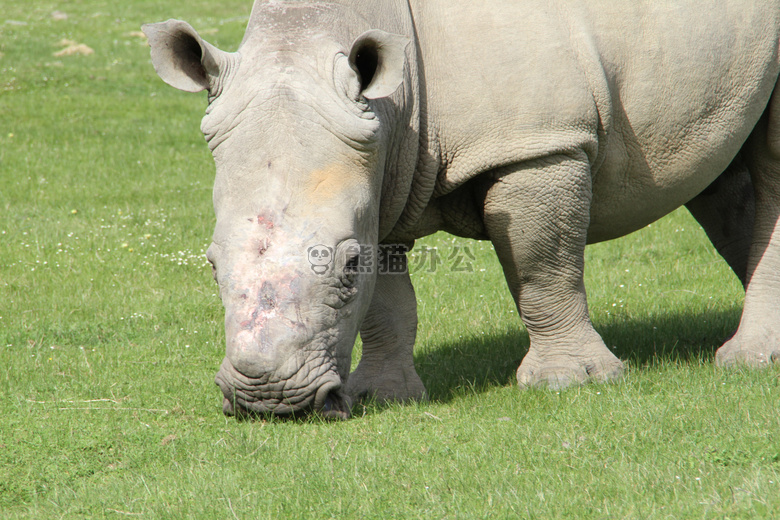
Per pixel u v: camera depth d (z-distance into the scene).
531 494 16.67
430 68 21.47
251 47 19.53
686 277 36.34
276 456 18.66
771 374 22.78
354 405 22.02
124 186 54.16
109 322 31.27
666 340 28.25
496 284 36.66
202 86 19.31
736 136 24.19
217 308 33.34
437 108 21.45
